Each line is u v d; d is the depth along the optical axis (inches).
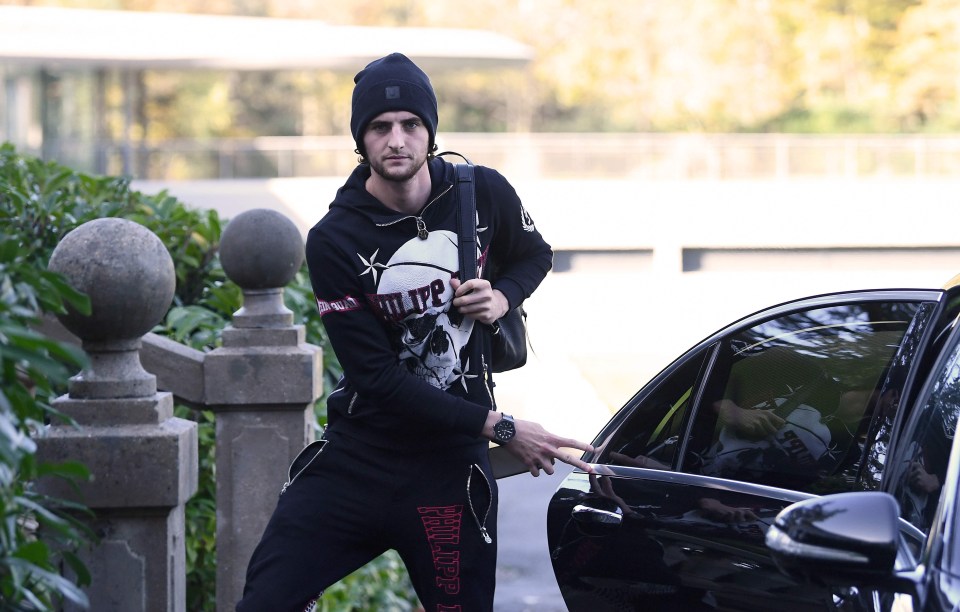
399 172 407.5
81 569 397.7
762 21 4827.8
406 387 410.9
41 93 2699.3
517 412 1378.0
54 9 3075.8
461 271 422.3
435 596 430.0
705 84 4894.2
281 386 569.6
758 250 1508.4
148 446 450.0
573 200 2119.8
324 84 5861.2
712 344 456.8
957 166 2896.2
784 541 313.6
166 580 460.8
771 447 413.4
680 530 416.5
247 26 2972.4
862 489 374.6
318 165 2780.5
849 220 2145.7
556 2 5369.1
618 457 462.3
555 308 1651.1
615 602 437.7
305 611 432.8
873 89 4746.6
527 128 6407.5
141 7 5787.4
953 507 319.6
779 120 5073.8
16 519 350.9
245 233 567.5
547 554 952.3
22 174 668.7
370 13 6107.3
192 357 570.9
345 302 415.5
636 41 5182.1
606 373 1477.6
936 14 4628.4
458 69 2967.5
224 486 577.9
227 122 5689.0
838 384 407.2
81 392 453.4
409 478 425.1
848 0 4790.8
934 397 366.9
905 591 310.5
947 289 397.4
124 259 438.6
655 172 2898.6
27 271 339.6
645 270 1637.6
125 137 2849.4
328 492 430.6
